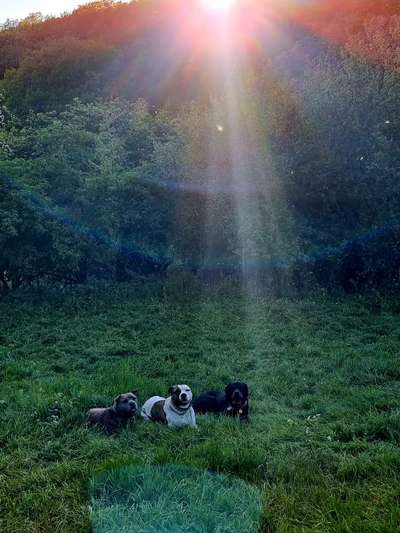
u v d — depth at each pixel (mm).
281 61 22328
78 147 16594
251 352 9219
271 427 5723
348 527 3525
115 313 12594
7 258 14586
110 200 15539
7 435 5422
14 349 9820
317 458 4648
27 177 15023
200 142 15727
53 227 14555
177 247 15562
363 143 13867
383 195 13578
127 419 5773
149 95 33219
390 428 5273
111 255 15484
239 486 4121
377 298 12664
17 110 31359
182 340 10258
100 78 34688
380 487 4113
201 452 4688
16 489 4316
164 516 3627
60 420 5703
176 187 15992
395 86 14094
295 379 7672
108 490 4125
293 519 3721
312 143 14164
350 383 7426
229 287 14086
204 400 6688
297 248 13484
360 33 18703
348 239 13930
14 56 45281
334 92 14461
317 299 13047
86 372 8461
